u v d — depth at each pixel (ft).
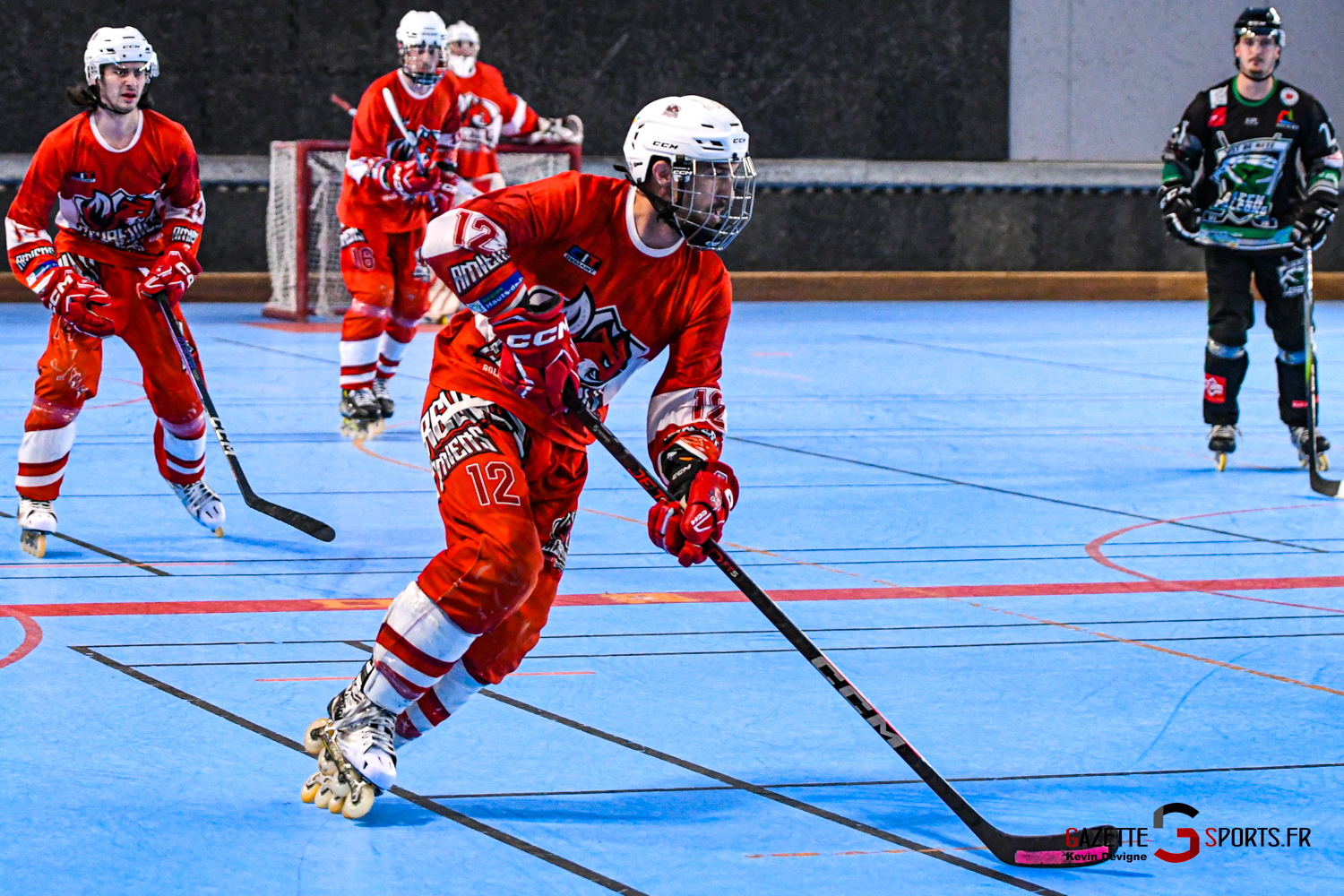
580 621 57.00
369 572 64.64
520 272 36.17
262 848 35.70
